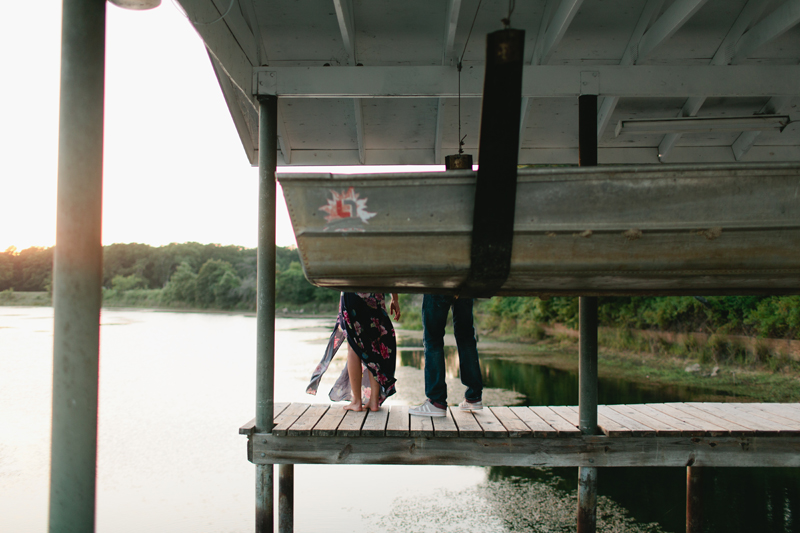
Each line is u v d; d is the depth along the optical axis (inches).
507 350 759.1
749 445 133.7
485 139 84.8
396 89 144.6
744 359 466.0
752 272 97.8
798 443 133.9
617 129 167.8
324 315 2365.9
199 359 788.6
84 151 78.0
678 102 181.2
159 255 3366.1
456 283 101.7
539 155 197.2
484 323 1075.3
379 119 187.2
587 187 92.6
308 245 96.3
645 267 97.1
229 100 167.8
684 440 133.6
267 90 143.1
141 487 255.4
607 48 162.6
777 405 167.6
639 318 609.0
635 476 251.9
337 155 195.5
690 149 197.0
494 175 88.0
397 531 199.5
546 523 202.7
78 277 77.3
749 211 94.0
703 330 523.2
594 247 95.3
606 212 93.4
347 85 143.7
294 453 134.0
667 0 151.3
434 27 157.1
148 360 774.5
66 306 77.1
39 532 209.0
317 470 273.4
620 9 151.6
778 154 194.2
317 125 189.2
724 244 95.5
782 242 95.3
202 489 252.7
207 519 217.5
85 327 77.5
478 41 161.0
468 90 144.8
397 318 158.1
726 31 156.9
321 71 142.9
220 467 286.2
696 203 93.5
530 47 162.2
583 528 134.3
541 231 93.7
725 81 143.3
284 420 144.3
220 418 405.1
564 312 776.9
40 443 339.9
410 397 426.3
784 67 143.5
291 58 163.5
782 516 202.2
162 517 219.3
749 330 475.5
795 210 94.0
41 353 815.7
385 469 272.5
